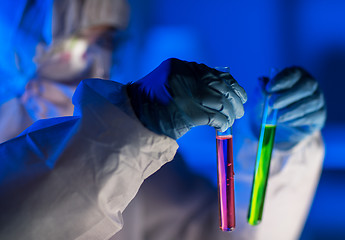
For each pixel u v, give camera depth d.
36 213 0.75
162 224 1.66
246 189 1.54
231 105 0.83
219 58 4.45
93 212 0.79
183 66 0.83
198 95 0.80
